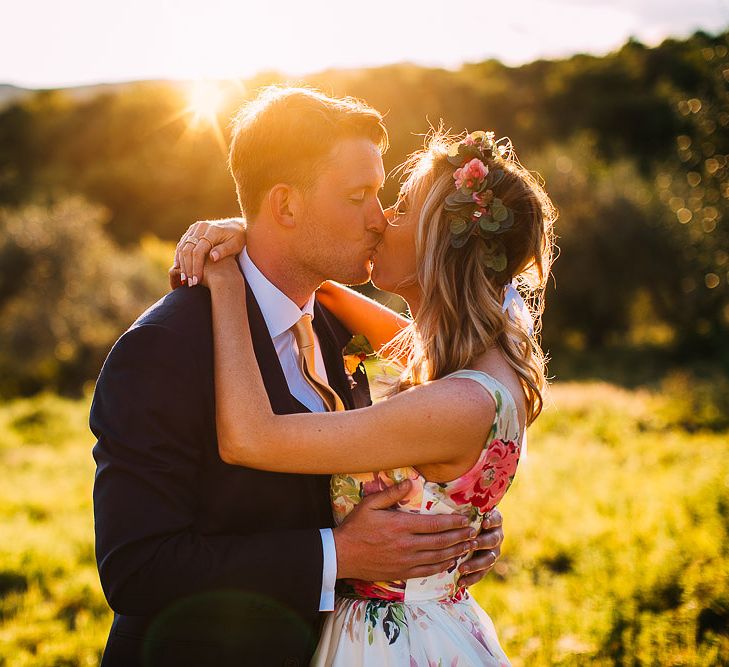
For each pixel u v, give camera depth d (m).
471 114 44.66
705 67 9.56
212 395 1.84
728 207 9.97
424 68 49.53
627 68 48.38
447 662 1.89
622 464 9.34
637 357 22.50
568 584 5.00
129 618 1.88
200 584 1.71
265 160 1.98
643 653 3.74
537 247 2.02
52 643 4.39
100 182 43.16
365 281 2.12
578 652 3.81
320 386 2.14
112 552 1.69
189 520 1.76
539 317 2.22
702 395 13.94
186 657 1.77
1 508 7.96
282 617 1.79
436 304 1.96
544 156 27.31
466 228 1.91
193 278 1.93
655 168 28.86
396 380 2.16
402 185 2.12
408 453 1.79
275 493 1.87
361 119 1.99
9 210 37.09
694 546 4.97
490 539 2.04
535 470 8.41
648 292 24.16
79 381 22.77
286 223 2.00
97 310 23.73
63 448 12.66
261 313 2.02
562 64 54.22
